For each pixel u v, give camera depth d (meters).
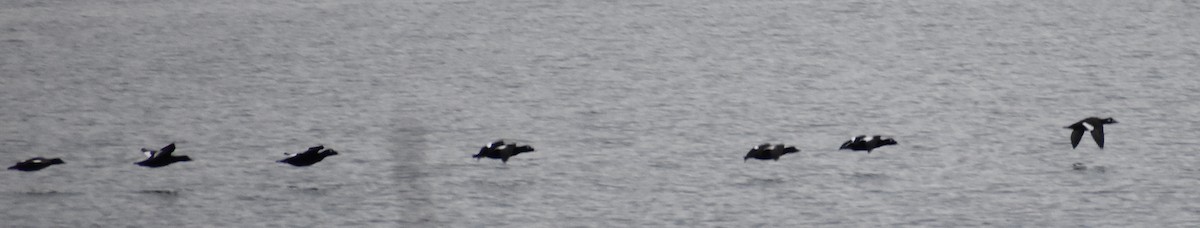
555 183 124.62
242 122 158.88
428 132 153.12
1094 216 114.25
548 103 170.00
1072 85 178.00
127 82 187.25
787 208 117.00
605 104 168.62
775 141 146.00
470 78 189.38
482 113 164.12
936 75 189.00
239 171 130.38
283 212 116.94
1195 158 132.00
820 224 112.94
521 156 134.50
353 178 126.94
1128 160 131.50
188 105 170.00
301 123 158.12
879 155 133.88
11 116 164.12
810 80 186.62
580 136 148.12
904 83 183.12
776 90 178.50
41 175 129.38
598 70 195.50
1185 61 193.75
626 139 145.75
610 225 113.25
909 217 114.38
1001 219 113.75
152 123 158.88
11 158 142.88
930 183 123.81
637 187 123.44
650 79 187.75
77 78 190.88
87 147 146.00
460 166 130.75
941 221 113.38
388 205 118.62
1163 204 117.06
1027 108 163.50
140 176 128.38
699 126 154.00
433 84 184.62
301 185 124.56
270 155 139.38
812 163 130.12
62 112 166.25
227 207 118.31
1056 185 123.00
